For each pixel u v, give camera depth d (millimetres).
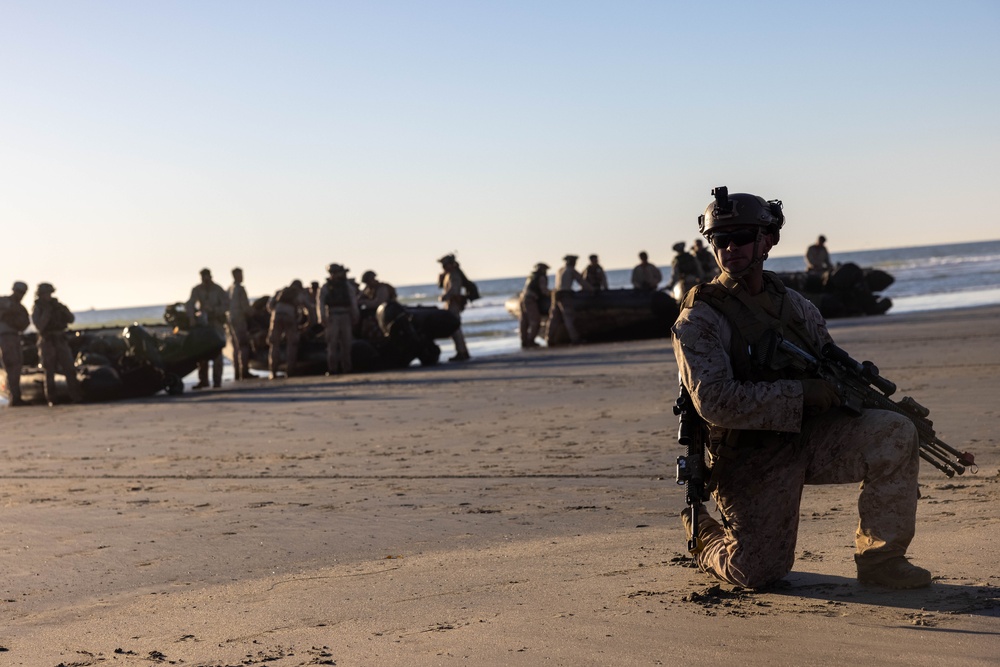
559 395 13062
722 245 3623
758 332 3596
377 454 8938
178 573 4902
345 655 3350
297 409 13695
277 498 6941
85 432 12562
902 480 3592
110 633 3877
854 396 3605
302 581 4555
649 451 8070
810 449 3646
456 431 10234
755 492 3672
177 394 18641
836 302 29234
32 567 5188
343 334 20750
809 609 3459
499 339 34125
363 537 5496
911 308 35312
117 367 18438
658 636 3277
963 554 4047
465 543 5191
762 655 3029
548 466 7652
